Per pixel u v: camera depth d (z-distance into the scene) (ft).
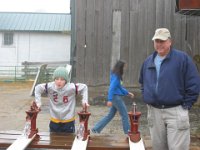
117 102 20.42
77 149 11.32
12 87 57.93
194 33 32.81
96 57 33.19
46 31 83.10
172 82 12.11
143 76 13.07
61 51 83.71
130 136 12.07
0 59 84.28
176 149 12.19
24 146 11.54
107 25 33.12
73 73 40.04
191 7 20.76
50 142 12.37
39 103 14.17
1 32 83.87
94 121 25.81
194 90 12.08
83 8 33.09
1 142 12.25
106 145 12.03
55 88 14.30
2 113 30.14
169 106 12.24
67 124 14.61
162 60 12.32
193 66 12.26
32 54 84.12
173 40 32.94
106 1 33.09
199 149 18.29
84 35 33.17
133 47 33.17
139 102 33.06
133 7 33.06
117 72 20.30
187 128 12.26
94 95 33.19
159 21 33.01
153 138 12.84
